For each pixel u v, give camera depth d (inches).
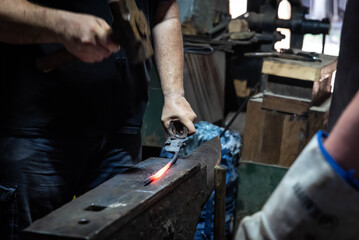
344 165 25.6
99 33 57.4
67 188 74.7
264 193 128.5
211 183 74.5
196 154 76.8
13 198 71.0
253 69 148.6
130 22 56.2
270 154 125.9
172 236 59.6
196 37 142.0
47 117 70.6
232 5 164.6
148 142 135.7
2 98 70.7
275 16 142.9
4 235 71.8
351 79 45.4
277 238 27.3
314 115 118.7
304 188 26.3
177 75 80.7
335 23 301.1
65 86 70.2
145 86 78.7
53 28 59.9
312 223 26.2
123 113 76.7
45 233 44.6
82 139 73.5
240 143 132.6
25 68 69.5
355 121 25.2
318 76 115.6
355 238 26.2
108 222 46.6
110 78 73.1
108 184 59.1
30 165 71.3
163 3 80.2
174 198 60.7
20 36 62.6
